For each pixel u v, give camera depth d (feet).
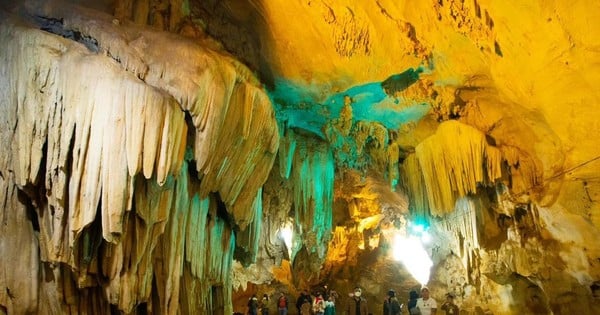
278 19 26.71
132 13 25.73
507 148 29.04
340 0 26.27
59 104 19.11
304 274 46.03
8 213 19.98
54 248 19.06
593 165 24.58
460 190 29.53
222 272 27.73
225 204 25.81
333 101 30.09
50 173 19.03
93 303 21.20
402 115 31.45
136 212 20.49
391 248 49.88
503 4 23.62
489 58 26.27
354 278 50.31
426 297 30.27
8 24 20.27
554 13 22.38
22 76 19.38
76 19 22.02
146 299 21.68
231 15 27.71
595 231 25.98
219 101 21.95
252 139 25.29
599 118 23.34
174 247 23.06
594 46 21.91
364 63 27.50
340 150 33.24
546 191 27.66
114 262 20.43
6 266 19.76
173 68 21.40
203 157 21.59
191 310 24.93
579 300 28.53
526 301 32.48
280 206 37.11
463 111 30.53
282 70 28.12
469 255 33.27
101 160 19.01
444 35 26.37
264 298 45.39
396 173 33.32
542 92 24.90
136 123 19.29
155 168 19.86
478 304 35.06
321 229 35.06
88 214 18.72
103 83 19.35
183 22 27.63
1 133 19.81
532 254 30.01
